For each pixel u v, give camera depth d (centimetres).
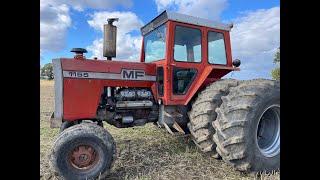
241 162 356
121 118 431
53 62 390
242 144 348
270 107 372
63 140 332
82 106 390
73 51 395
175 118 440
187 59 441
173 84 430
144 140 531
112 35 428
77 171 338
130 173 377
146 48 505
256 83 382
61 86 379
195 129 409
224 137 357
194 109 420
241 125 349
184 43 438
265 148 384
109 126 666
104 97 421
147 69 441
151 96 450
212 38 466
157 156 440
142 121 446
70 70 384
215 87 423
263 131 405
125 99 431
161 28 446
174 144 504
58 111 384
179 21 427
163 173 370
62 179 331
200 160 419
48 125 697
